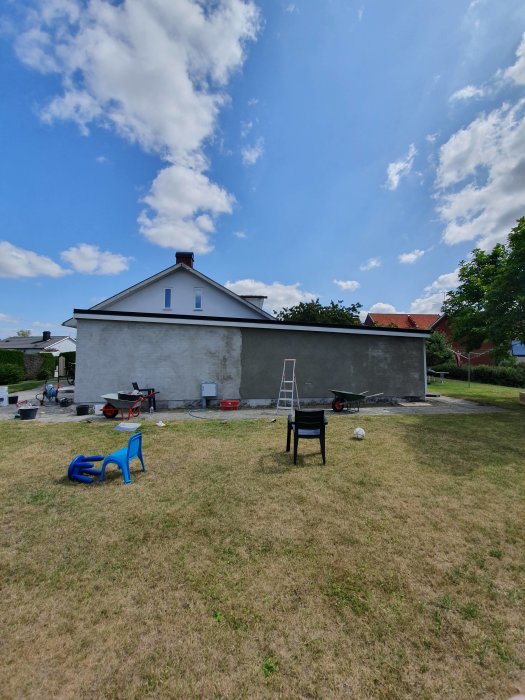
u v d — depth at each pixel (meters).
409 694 1.61
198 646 1.85
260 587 2.34
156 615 2.07
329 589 2.32
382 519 3.34
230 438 6.40
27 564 2.58
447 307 14.85
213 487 4.09
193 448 5.73
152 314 9.59
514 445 6.05
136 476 4.46
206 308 16.33
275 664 1.75
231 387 10.19
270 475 4.51
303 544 2.88
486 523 3.28
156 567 2.55
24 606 2.15
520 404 11.13
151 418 8.38
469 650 1.86
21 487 4.06
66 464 4.91
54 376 22.28
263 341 10.48
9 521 3.25
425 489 4.09
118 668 1.71
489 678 1.70
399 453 5.54
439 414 9.25
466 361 24.89
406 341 11.84
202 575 2.46
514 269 9.61
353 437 6.57
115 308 15.72
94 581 2.39
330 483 4.24
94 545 2.85
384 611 2.13
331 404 10.73
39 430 6.99
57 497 3.79
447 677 1.70
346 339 11.22
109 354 9.45
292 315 23.88
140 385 9.59
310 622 2.03
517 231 9.76
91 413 8.87
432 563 2.64
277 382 10.53
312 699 1.57
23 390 14.99
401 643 1.90
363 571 2.53
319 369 10.91
